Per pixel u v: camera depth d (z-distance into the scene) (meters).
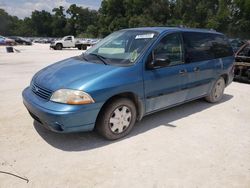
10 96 6.14
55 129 3.39
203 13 63.38
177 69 4.51
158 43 4.23
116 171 3.06
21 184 2.79
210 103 5.90
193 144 3.78
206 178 2.97
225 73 5.89
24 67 11.49
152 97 4.18
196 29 5.30
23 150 3.48
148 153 3.49
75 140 3.80
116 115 3.77
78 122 3.37
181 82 4.65
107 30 85.69
